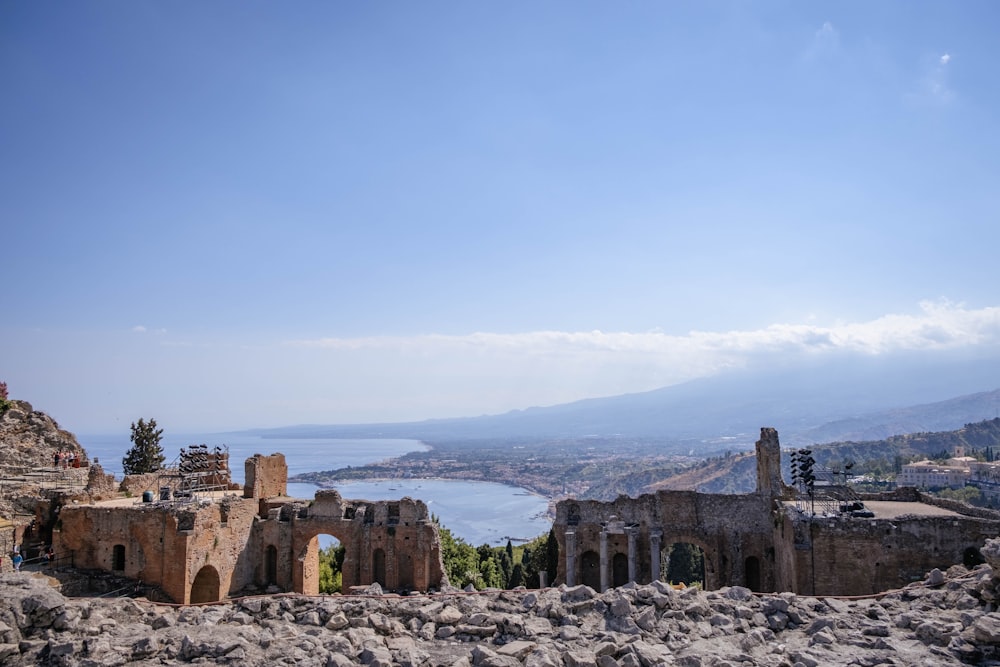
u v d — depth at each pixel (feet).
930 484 604.49
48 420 244.63
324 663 68.23
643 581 181.98
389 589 193.06
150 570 173.17
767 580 175.42
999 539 78.59
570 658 69.10
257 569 200.44
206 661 67.92
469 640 75.87
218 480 221.05
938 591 86.94
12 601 72.33
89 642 69.41
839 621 77.61
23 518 190.49
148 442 300.81
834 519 132.05
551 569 262.26
